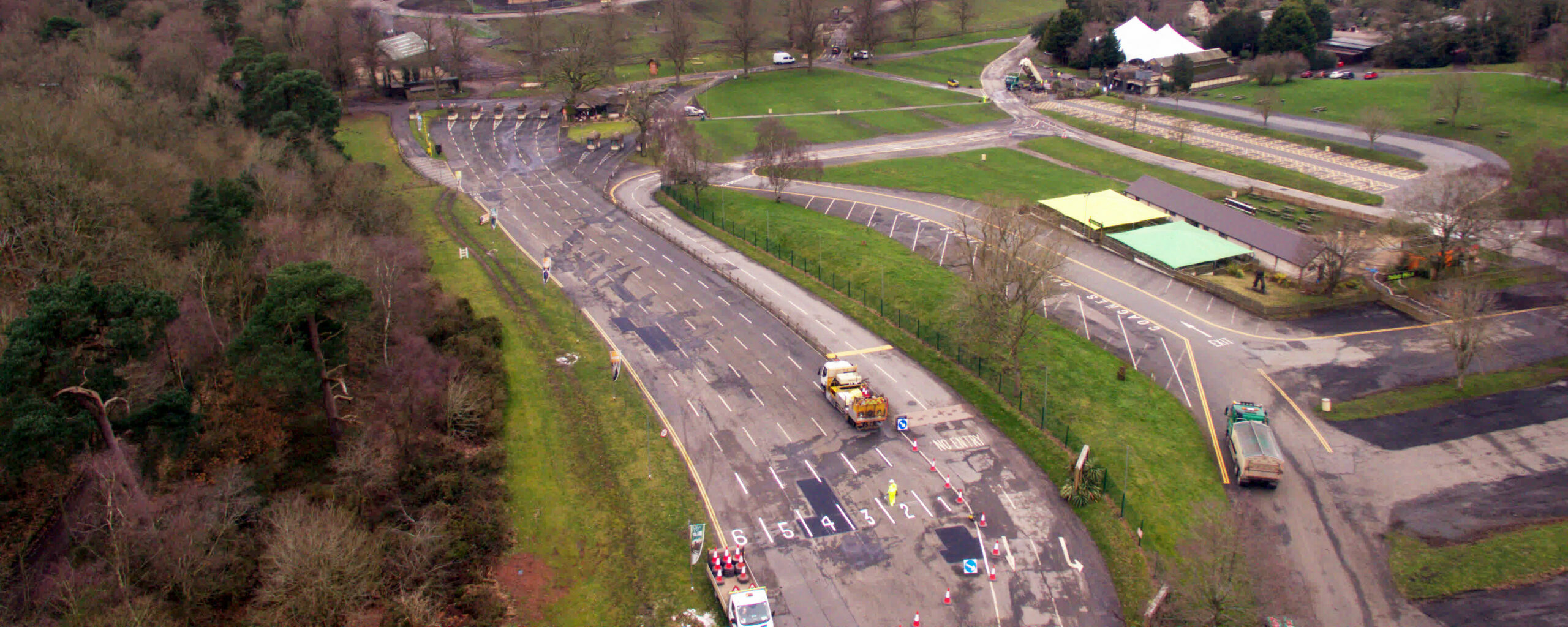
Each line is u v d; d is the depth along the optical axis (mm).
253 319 71062
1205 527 76250
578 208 160875
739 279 127000
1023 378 97750
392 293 95062
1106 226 140125
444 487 75750
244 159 120812
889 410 93000
